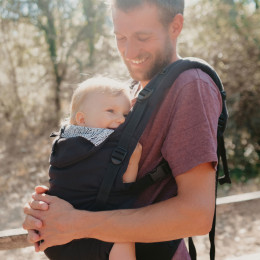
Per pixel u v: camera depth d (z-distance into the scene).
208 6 8.64
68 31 12.91
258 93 7.90
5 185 7.16
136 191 1.43
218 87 1.46
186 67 1.40
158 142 1.40
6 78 12.85
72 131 1.54
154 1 1.44
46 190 1.56
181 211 1.30
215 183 1.41
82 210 1.40
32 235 1.45
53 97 13.02
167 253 1.48
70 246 1.46
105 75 1.90
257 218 5.19
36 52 13.45
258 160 7.84
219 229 5.02
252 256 2.60
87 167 1.42
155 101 1.38
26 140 10.49
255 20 8.38
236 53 7.98
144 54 1.49
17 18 12.45
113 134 1.43
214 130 1.34
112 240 1.36
